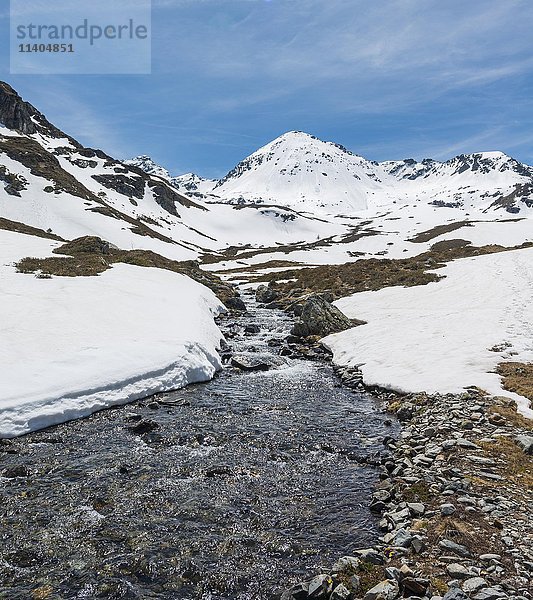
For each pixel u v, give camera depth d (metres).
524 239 110.00
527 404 14.62
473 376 17.48
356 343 25.14
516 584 6.75
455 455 11.52
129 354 18.56
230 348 25.95
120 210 124.88
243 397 17.73
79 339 19.48
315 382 20.11
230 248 135.50
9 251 39.84
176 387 18.28
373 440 13.64
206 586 7.43
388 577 7.19
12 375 15.16
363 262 63.09
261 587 7.42
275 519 9.30
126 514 9.38
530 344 21.17
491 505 9.07
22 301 24.28
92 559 7.97
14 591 7.17
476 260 50.12
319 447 13.06
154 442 13.11
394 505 9.56
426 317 29.19
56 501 9.77
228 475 11.23
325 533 8.83
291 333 30.42
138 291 30.11
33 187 103.88
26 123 146.62
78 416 14.67
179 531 8.84
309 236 178.00
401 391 17.69
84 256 42.25
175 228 139.62
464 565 7.27
